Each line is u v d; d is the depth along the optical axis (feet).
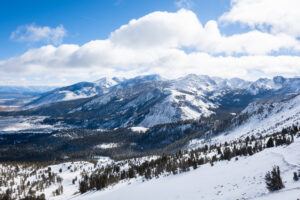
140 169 481.05
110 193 344.69
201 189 174.40
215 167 267.18
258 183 130.41
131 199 239.71
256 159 209.05
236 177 170.09
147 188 279.28
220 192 144.36
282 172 133.90
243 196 116.37
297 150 174.60
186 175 285.02
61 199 541.75
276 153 193.57
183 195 176.14
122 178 533.96
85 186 525.34
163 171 393.09
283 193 97.35
